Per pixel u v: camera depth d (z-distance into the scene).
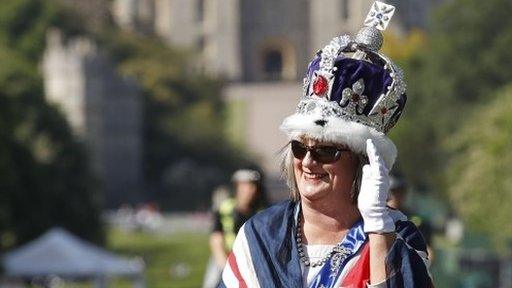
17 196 156.62
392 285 13.62
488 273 78.69
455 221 149.50
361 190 13.82
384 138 14.23
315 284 14.14
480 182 125.38
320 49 14.47
